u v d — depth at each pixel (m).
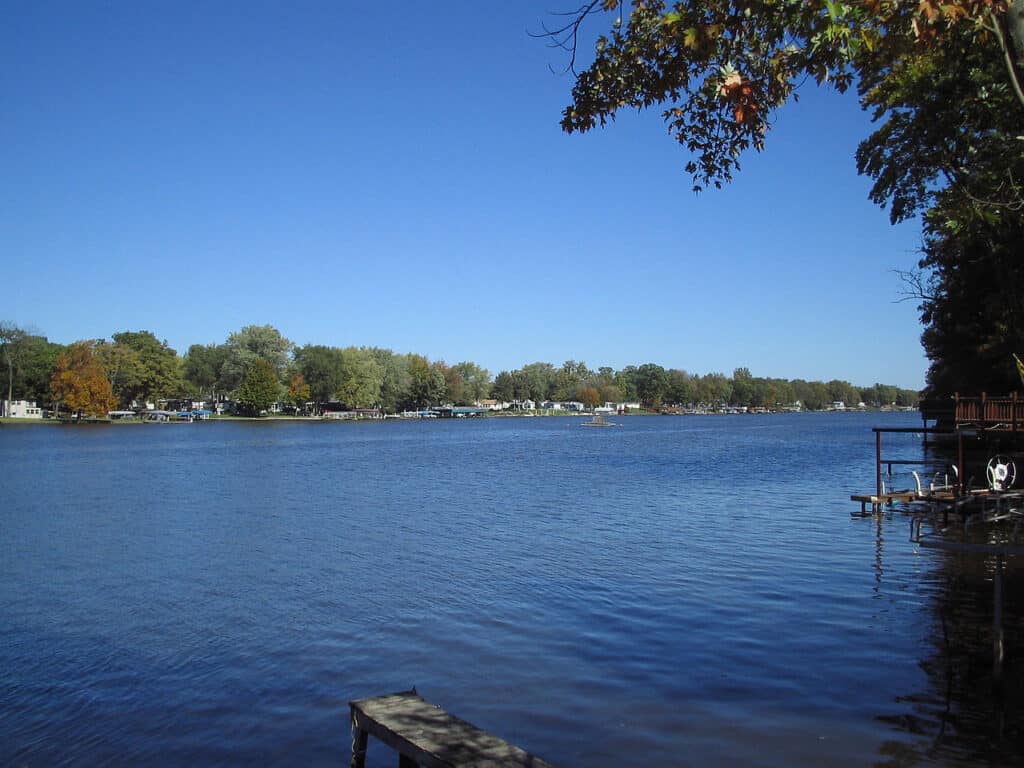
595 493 38.50
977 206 18.89
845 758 8.97
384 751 9.41
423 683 11.66
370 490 41.06
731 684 11.34
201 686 11.74
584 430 140.75
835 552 21.44
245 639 14.13
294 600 16.94
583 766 8.89
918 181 29.09
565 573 19.12
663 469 54.25
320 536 25.67
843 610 15.29
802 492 37.97
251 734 9.98
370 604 16.45
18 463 60.84
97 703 11.09
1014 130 17.75
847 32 8.52
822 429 142.12
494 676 11.89
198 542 24.73
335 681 11.87
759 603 15.92
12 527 28.31
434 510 32.38
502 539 24.55
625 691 11.15
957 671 11.74
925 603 15.75
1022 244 30.27
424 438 106.69
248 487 42.97
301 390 154.12
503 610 15.73
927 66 22.48
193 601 17.02
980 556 20.69
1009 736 9.48
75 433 110.56
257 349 153.38
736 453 72.94
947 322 45.62
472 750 7.15
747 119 9.10
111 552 23.11
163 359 147.25
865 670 11.84
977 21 8.88
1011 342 37.09
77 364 127.50
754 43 10.29
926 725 9.84
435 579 18.72
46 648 13.76
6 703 11.12
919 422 177.25
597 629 14.27
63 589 18.31
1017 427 25.39
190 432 117.00
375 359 177.00
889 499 28.03
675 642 13.39
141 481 46.56
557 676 11.83
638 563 20.25
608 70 10.94
